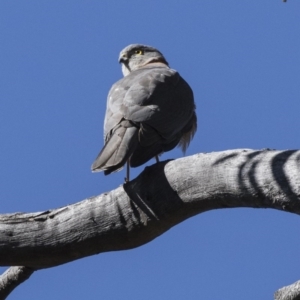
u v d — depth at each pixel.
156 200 7.59
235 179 6.91
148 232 7.78
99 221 7.79
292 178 6.45
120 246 7.92
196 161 7.36
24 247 7.93
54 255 7.98
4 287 8.65
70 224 7.84
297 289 7.93
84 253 7.98
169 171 7.55
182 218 7.68
